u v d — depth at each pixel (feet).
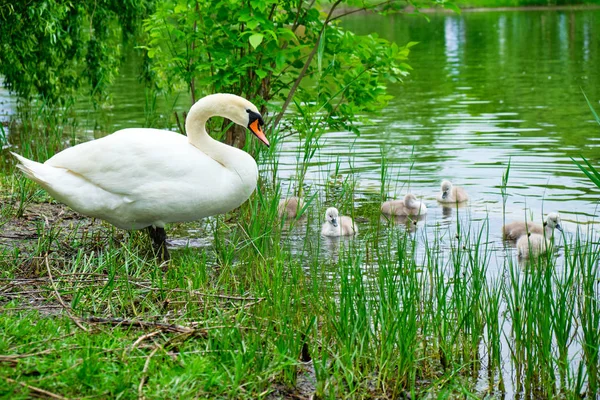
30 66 44.57
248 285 21.24
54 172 21.97
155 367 14.62
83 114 50.78
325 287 21.06
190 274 20.89
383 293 18.03
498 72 67.05
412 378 16.01
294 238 27.27
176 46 34.65
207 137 23.07
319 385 14.97
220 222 28.22
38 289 19.24
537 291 19.22
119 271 20.94
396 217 29.78
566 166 35.12
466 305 18.85
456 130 43.45
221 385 14.21
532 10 135.03
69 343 15.38
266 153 30.30
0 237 24.79
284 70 34.14
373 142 41.27
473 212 29.63
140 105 53.52
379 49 32.24
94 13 44.27
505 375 17.08
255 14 29.53
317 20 32.37
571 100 51.78
